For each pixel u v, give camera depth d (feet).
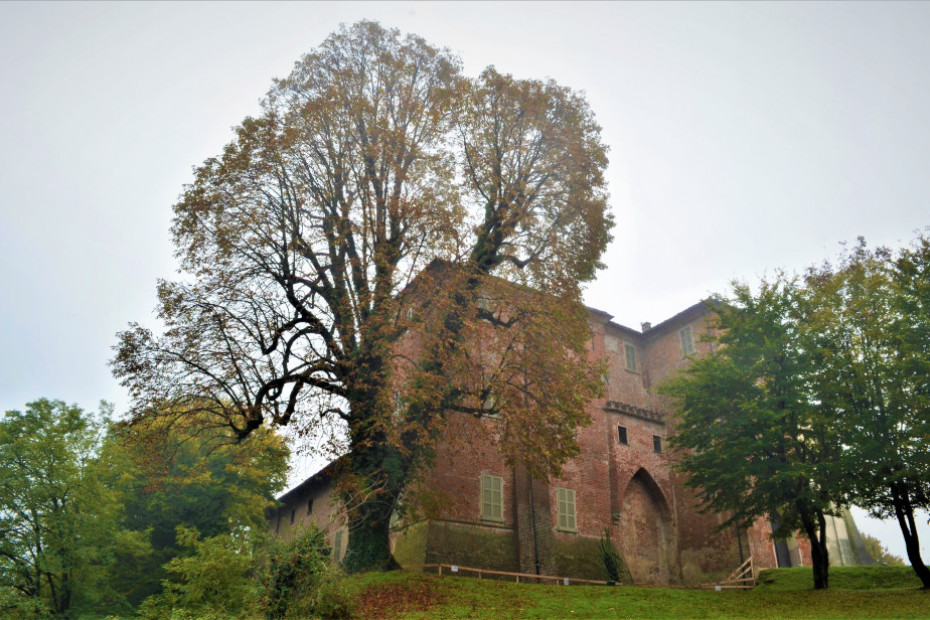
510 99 81.97
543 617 60.08
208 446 108.78
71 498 86.38
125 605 91.30
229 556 65.31
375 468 72.95
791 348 82.33
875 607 64.28
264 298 70.54
